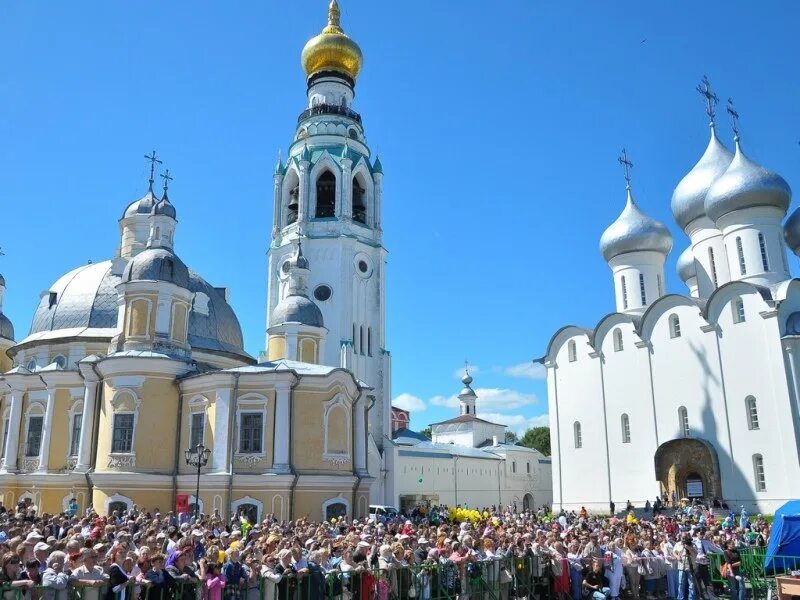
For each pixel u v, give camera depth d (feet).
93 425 140.15
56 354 165.78
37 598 41.32
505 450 293.43
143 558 49.34
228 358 168.55
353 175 237.66
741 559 83.30
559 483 183.21
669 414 164.45
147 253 148.87
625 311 193.57
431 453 249.14
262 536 70.79
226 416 130.41
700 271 182.80
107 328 168.76
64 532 79.46
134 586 46.34
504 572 67.00
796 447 141.90
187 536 64.69
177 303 147.23
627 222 196.24
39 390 158.81
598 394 179.22
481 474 274.16
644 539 86.07
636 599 77.61
